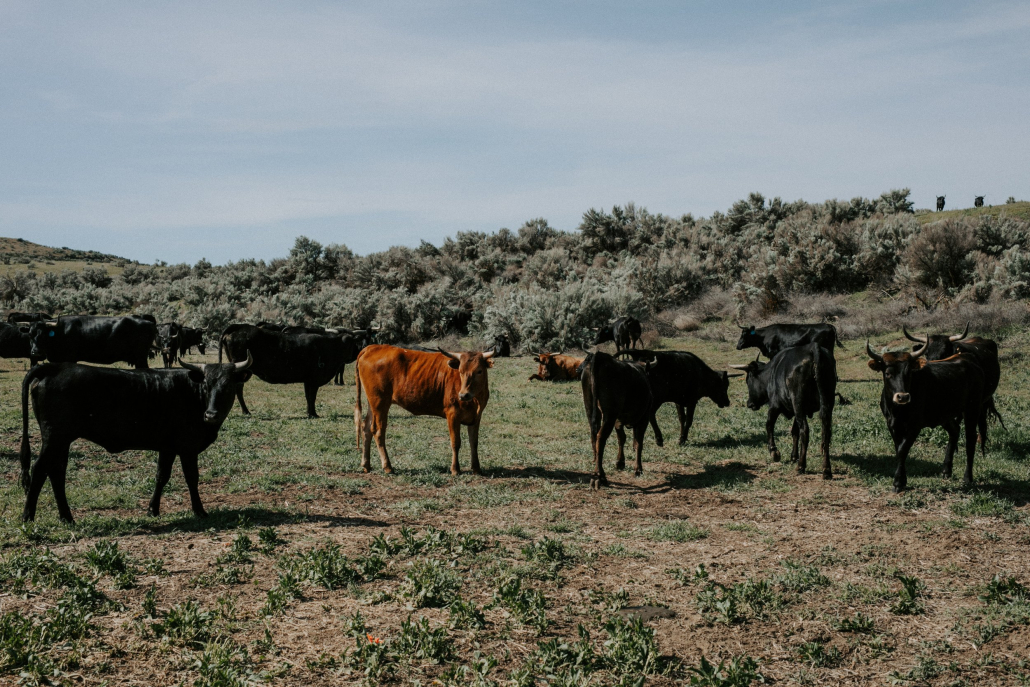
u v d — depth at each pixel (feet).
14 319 84.64
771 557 24.25
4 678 14.94
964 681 16.12
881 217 119.96
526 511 29.96
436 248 169.48
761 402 42.29
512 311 95.71
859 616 19.24
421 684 15.71
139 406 25.68
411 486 34.04
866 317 81.10
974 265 82.53
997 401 49.98
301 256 171.94
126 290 183.11
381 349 37.22
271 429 47.62
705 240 128.77
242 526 26.22
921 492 31.60
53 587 19.86
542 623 18.54
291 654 16.80
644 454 41.47
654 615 19.67
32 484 25.09
